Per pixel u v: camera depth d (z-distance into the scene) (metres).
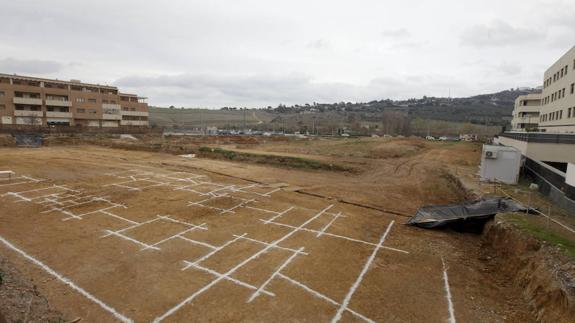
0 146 42.06
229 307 8.08
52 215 14.59
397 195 20.69
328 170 29.22
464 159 36.16
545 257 9.09
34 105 63.03
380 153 39.78
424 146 50.06
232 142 56.19
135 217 14.59
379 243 12.47
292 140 60.69
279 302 8.35
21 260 10.20
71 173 24.27
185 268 10.02
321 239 12.73
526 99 63.75
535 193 17.78
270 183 22.95
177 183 21.86
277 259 10.83
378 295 8.80
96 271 9.66
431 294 8.92
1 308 7.15
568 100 32.47
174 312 7.82
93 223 13.70
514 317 7.93
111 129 65.44
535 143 22.42
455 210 14.41
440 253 11.62
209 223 14.12
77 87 69.88
